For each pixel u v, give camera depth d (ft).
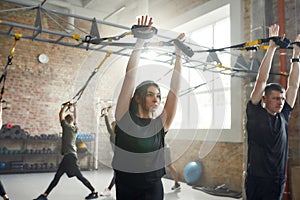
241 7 16.89
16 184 17.24
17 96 22.45
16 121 22.26
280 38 5.66
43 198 12.42
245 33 16.67
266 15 14.06
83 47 11.15
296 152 13.02
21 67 22.74
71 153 12.84
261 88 5.80
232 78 16.74
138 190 3.33
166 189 16.35
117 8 26.04
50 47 23.72
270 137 5.90
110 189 14.01
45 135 22.66
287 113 6.37
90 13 25.90
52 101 23.56
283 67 13.37
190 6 21.17
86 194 14.53
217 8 18.53
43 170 22.24
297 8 13.58
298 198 12.46
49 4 23.81
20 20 22.63
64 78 24.06
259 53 13.76
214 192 15.33
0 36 22.16
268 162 5.94
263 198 6.00
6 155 21.65
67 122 12.99
